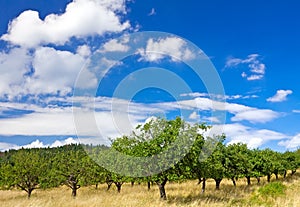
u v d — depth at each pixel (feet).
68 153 108.68
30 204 58.13
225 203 62.39
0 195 110.73
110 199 62.49
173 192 86.22
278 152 170.50
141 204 57.36
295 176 180.86
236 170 112.37
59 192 116.06
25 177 103.55
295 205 56.24
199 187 109.50
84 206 54.90
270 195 71.10
